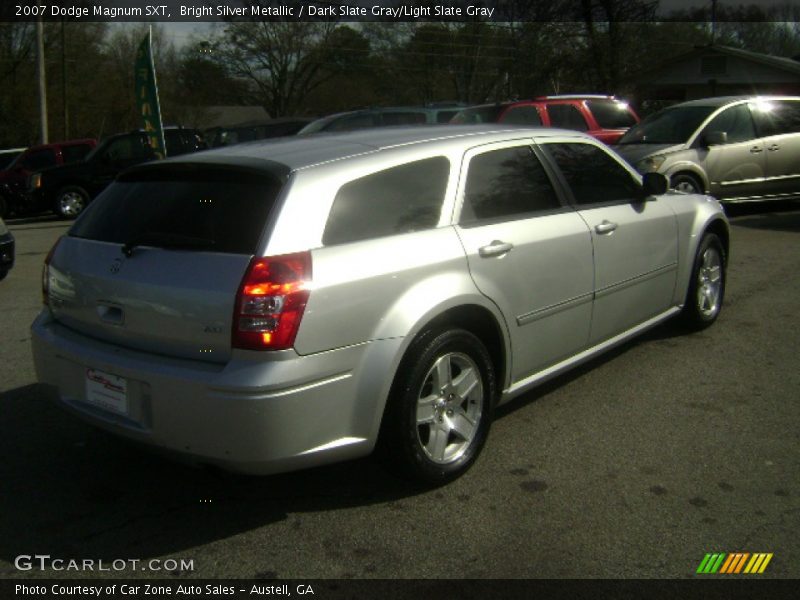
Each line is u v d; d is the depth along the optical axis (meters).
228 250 3.34
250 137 20.61
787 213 12.93
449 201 3.96
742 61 28.14
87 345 3.70
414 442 3.66
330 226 3.46
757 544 3.33
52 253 4.08
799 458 4.10
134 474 4.14
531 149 4.57
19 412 4.96
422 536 3.47
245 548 3.42
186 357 3.37
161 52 45.78
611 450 4.25
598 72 30.12
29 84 37.31
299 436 3.27
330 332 3.32
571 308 4.57
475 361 3.94
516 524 3.54
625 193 5.21
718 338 6.12
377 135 4.24
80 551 3.42
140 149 17.77
